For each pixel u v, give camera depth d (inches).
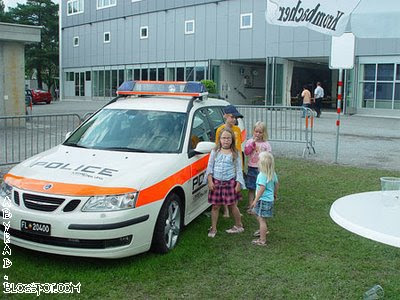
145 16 1589.6
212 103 292.0
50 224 177.3
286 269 195.5
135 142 230.5
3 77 692.1
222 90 1425.9
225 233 239.3
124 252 183.0
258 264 200.1
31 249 186.2
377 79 1083.3
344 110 1125.1
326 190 329.1
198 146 232.2
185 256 205.5
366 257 210.8
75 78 1978.3
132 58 1663.4
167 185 203.0
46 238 179.9
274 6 219.1
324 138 626.2
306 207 288.5
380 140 613.3
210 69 1393.9
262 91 1576.0
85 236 175.9
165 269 191.3
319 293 174.9
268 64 1262.3
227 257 207.0
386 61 1064.2
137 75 1652.3
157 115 246.7
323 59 1268.5
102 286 175.2
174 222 214.8
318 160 447.5
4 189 196.1
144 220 188.2
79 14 1895.9
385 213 142.5
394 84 1057.5
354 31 211.6
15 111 708.7
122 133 237.1
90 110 1216.8
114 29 1729.8
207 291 174.2
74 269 188.2
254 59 1321.4
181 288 176.1
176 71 1505.9
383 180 152.1
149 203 190.9
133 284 177.6
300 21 214.4
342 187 337.1
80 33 1908.2
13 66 701.3
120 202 181.3
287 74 1290.6
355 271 195.9
